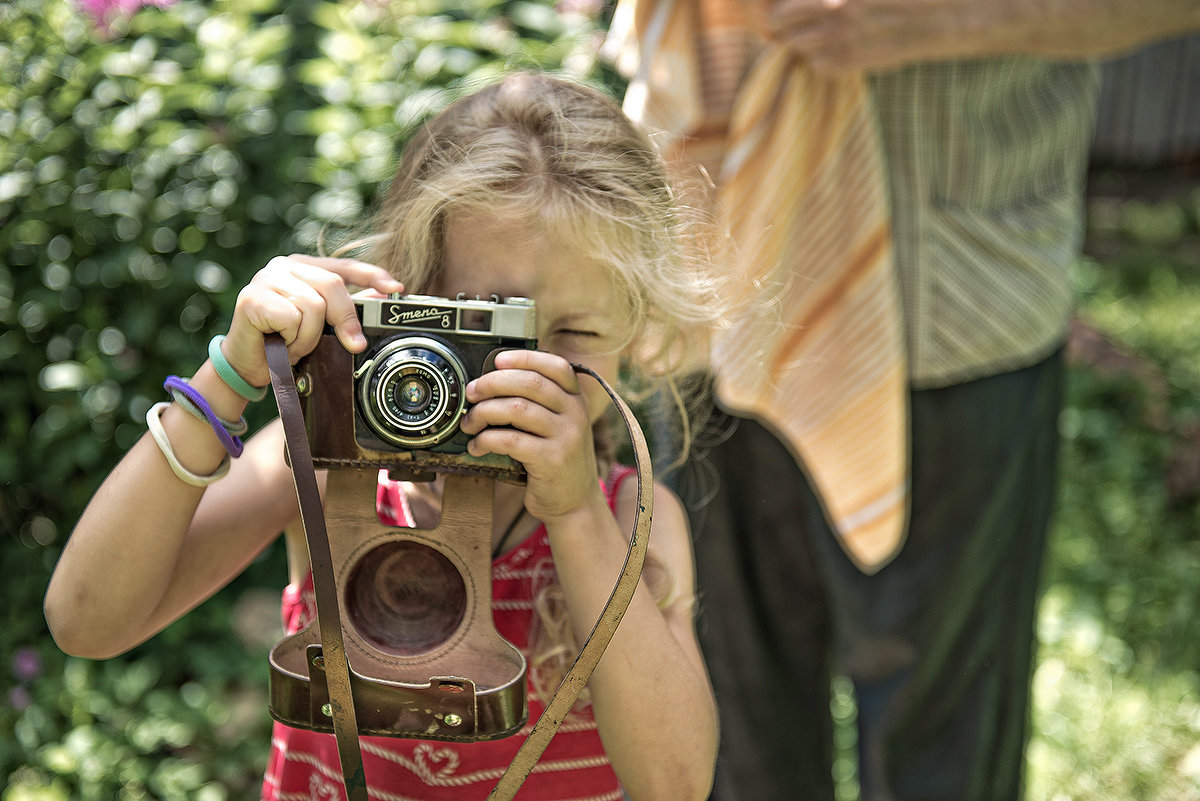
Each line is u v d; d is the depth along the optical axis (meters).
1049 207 2.21
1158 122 9.59
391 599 1.28
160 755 2.99
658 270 1.46
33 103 3.28
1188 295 7.47
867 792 2.31
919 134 2.04
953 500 2.18
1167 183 10.15
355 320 1.22
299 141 3.40
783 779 2.42
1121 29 1.95
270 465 1.52
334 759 1.46
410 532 1.26
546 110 1.44
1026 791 2.69
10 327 3.29
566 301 1.36
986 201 2.11
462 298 1.28
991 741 2.29
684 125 2.12
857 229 2.02
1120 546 4.19
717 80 2.12
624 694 1.32
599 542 1.31
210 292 3.33
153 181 3.31
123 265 3.25
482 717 1.19
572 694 1.16
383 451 1.23
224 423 1.30
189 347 3.32
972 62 2.01
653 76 2.12
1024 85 2.11
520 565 1.50
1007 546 2.22
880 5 1.88
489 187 1.34
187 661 3.23
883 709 2.26
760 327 2.01
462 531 1.25
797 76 1.98
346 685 1.13
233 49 3.41
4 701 3.06
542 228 1.33
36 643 3.20
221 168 3.36
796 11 1.91
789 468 2.23
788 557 2.30
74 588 1.34
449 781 1.47
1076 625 3.64
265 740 3.04
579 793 1.49
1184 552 4.24
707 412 2.20
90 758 2.89
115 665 3.16
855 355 2.05
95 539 1.32
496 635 1.24
